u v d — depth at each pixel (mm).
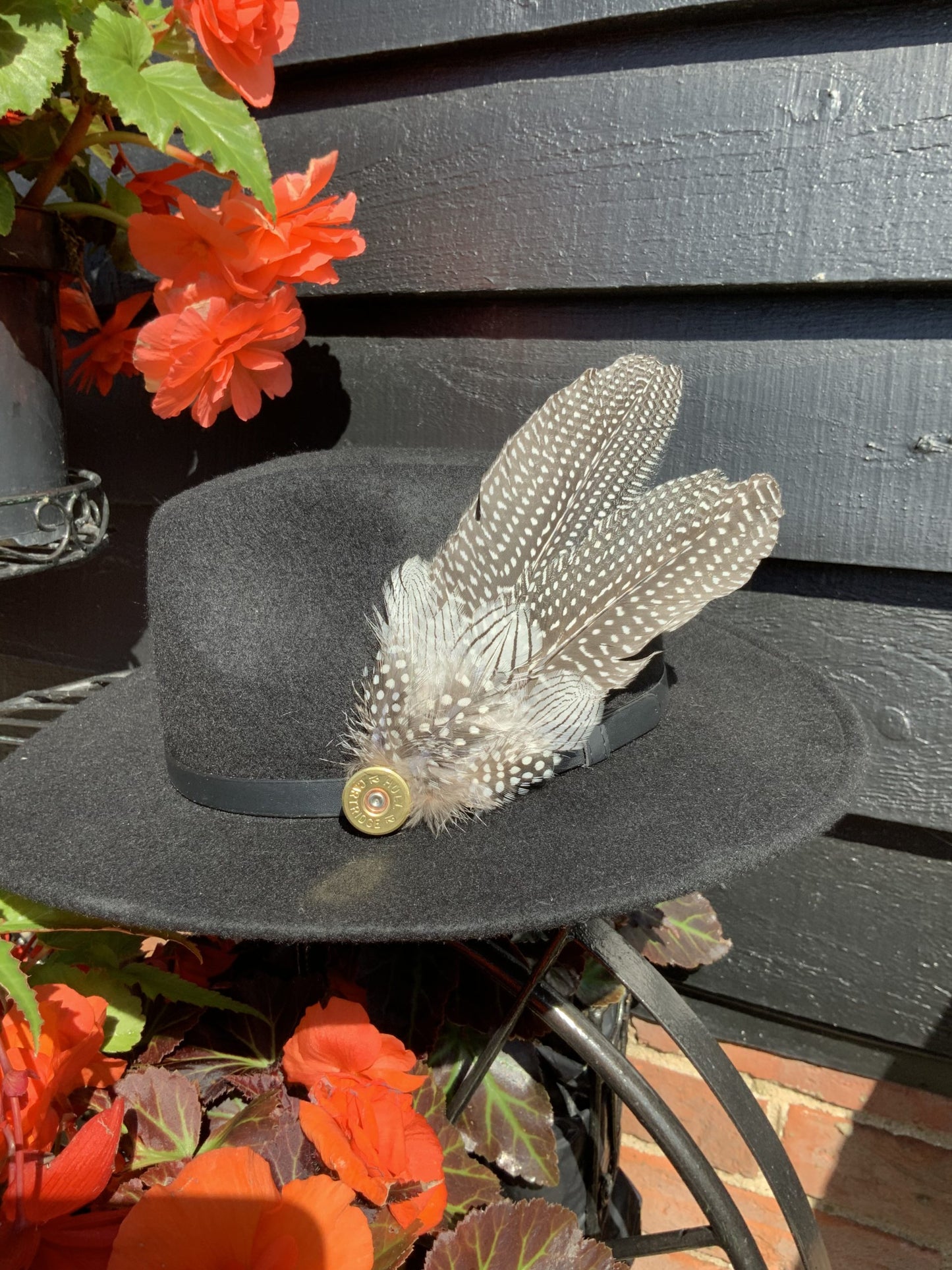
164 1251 289
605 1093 481
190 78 413
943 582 484
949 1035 531
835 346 477
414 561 356
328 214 438
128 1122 365
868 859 532
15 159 459
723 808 351
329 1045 349
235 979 445
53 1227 315
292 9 427
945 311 458
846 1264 583
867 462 480
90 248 600
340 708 350
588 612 360
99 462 678
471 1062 426
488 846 344
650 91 479
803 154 457
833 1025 557
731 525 361
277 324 440
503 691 345
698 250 485
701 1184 347
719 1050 353
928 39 431
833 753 383
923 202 443
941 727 494
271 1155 342
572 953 451
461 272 538
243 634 354
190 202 409
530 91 503
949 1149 557
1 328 431
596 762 371
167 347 420
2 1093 308
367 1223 294
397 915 314
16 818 384
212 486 386
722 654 474
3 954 334
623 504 386
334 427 601
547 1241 339
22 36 377
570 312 527
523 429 389
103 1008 365
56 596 724
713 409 504
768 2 447
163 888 334
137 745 430
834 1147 582
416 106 530
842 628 505
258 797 361
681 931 510
